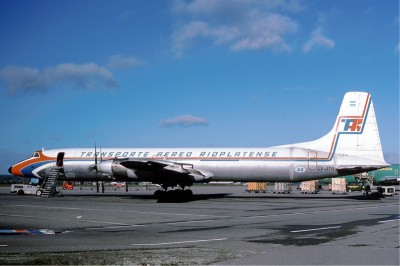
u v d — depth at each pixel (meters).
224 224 18.95
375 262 10.05
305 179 37.66
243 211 25.92
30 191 49.41
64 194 48.53
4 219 20.95
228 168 38.22
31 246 12.65
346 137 37.44
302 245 12.71
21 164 43.22
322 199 39.19
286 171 37.41
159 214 23.83
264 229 16.95
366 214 23.66
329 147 37.66
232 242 13.42
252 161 37.84
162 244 13.05
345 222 19.42
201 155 39.06
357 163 36.50
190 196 40.25
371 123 37.28
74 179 41.97
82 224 18.95
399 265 9.71
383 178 63.22
